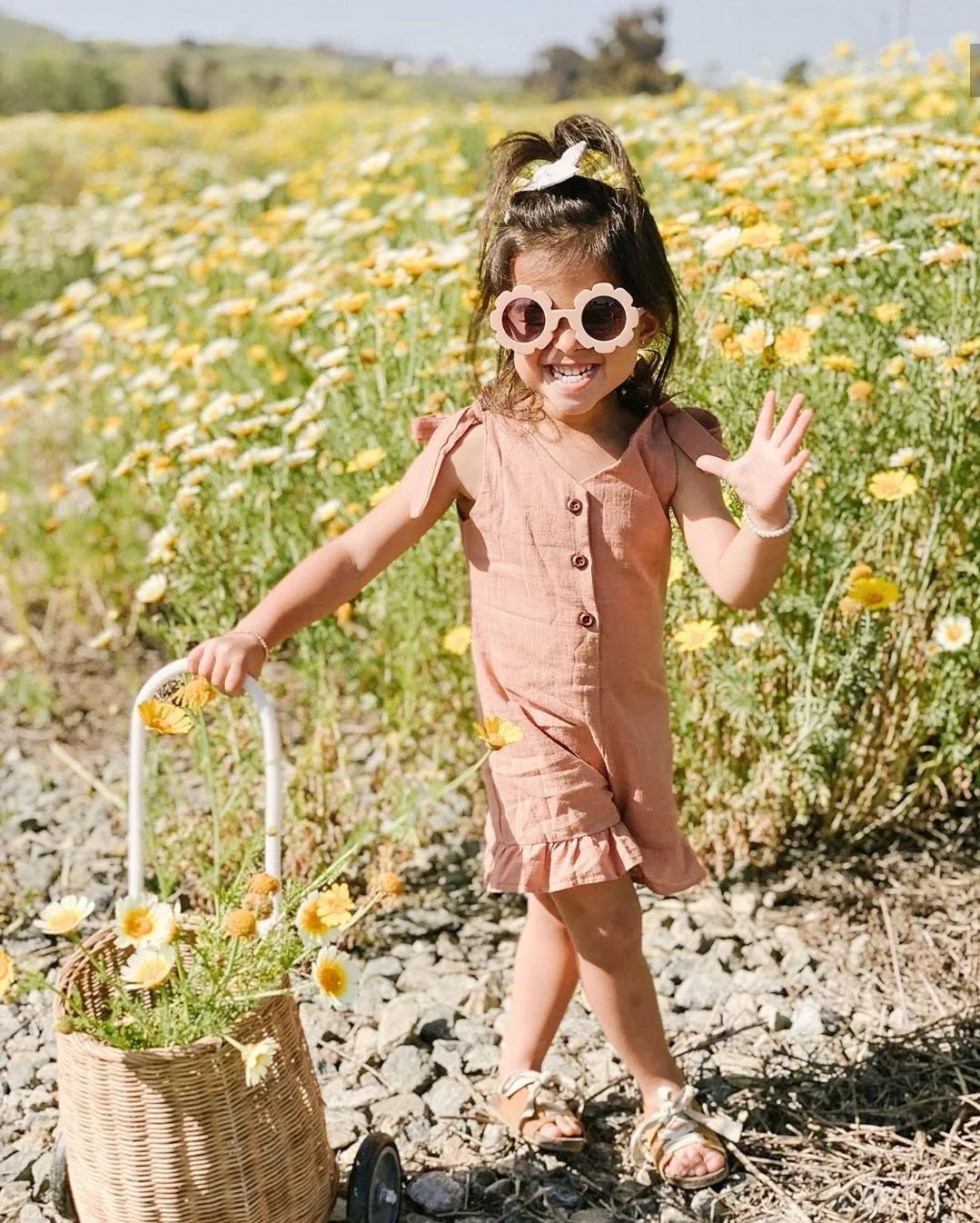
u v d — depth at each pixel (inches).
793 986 99.6
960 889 109.4
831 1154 84.1
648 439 76.4
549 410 77.1
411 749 122.7
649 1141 83.2
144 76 1373.0
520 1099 85.8
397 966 104.2
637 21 1109.1
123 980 73.6
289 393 157.6
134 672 155.5
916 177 129.8
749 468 67.8
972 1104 87.3
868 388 105.1
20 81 1312.7
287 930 71.3
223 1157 68.7
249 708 116.1
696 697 108.8
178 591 119.1
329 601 77.7
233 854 108.8
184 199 258.8
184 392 162.9
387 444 119.7
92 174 435.5
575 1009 98.2
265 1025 69.8
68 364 234.1
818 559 106.0
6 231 348.8
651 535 76.6
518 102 527.5
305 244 181.0
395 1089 91.1
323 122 566.9
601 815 77.3
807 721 102.7
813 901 109.4
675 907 110.0
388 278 126.2
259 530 127.8
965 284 112.9
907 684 108.5
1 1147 87.7
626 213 74.9
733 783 110.7
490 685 78.9
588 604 75.5
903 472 101.4
